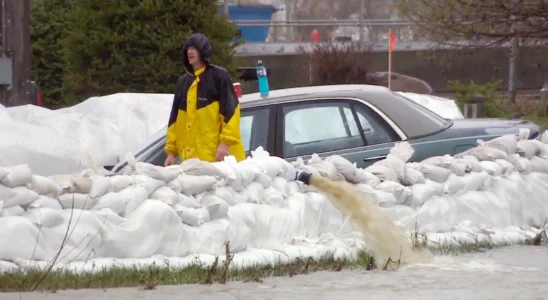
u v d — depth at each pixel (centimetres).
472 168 2289
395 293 1480
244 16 9056
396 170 2127
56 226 1594
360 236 1969
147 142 2384
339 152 2344
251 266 1716
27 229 1547
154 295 1427
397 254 1870
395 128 2386
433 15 4678
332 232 1983
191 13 5212
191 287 1513
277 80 8750
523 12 4534
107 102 3281
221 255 1752
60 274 1530
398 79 7275
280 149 2341
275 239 1869
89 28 5328
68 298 1380
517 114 6850
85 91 5441
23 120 2966
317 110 2388
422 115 2442
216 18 5284
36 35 6675
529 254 2006
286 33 9650
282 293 1468
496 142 2389
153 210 1675
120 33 5269
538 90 8875
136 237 1652
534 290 1512
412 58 8900
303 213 1928
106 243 1627
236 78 5262
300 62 8288
